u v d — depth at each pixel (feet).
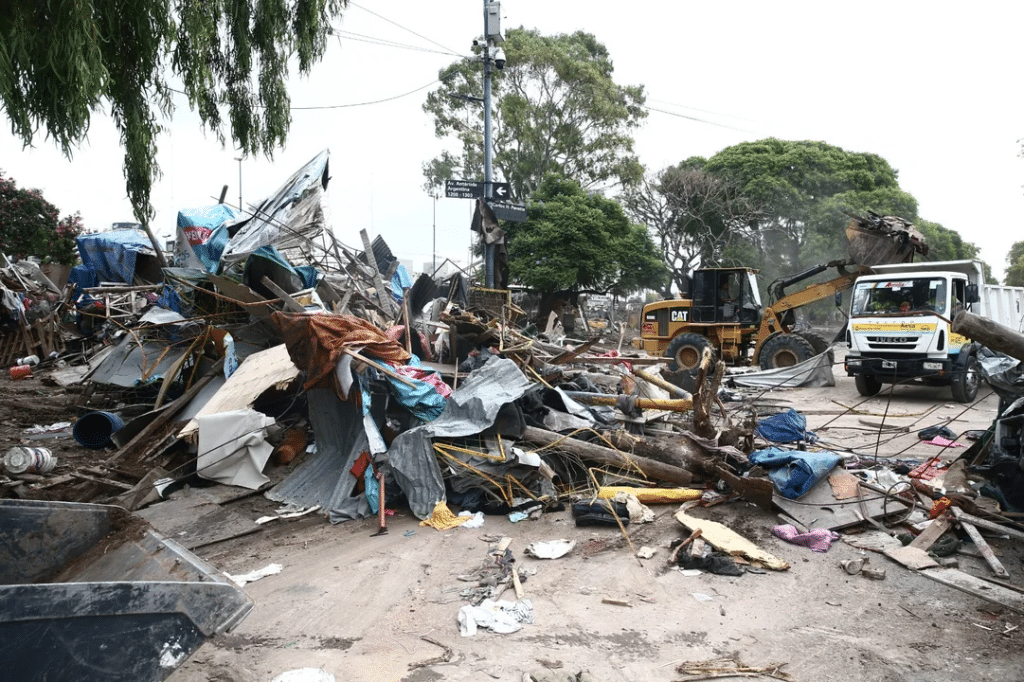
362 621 15.79
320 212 46.75
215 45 29.43
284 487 26.66
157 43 24.95
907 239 57.06
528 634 14.96
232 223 51.29
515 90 127.85
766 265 135.54
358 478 24.48
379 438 23.98
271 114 30.07
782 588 17.10
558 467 25.62
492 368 26.96
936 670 13.21
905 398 48.52
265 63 29.63
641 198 145.38
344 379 24.82
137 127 25.57
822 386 54.13
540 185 114.62
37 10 19.66
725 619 15.58
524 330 48.73
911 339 45.73
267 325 36.73
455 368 31.68
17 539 11.91
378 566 19.03
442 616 15.93
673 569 18.39
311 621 15.85
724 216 136.05
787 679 12.97
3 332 67.10
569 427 26.55
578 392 30.22
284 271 36.91
